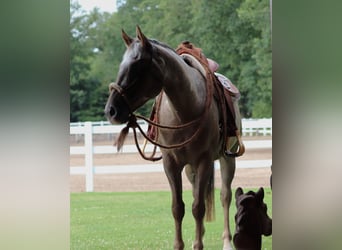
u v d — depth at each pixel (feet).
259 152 69.87
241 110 104.17
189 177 27.61
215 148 24.71
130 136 71.77
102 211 40.70
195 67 24.84
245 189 49.24
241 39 106.22
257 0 102.53
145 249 28.99
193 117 23.52
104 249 29.12
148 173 62.34
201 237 24.09
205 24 107.45
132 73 21.89
